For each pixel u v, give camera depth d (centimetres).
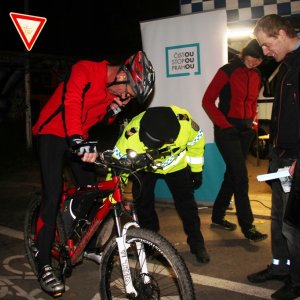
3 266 407
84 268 395
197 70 520
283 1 511
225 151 430
